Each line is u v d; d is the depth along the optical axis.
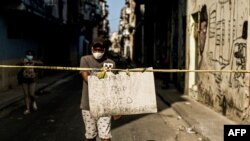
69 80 26.69
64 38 40.09
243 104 8.96
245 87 8.83
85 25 50.53
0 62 17.56
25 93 11.73
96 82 5.53
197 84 14.17
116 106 5.57
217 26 11.43
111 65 5.88
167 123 10.21
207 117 10.45
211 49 12.14
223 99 10.70
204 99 12.97
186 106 12.64
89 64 5.84
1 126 9.73
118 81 5.58
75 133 8.84
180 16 17.73
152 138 8.43
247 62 8.73
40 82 23.00
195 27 15.07
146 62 35.62
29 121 10.40
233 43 9.87
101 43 5.78
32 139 8.29
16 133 8.90
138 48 48.22
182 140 8.25
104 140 5.80
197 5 14.15
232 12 9.98
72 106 13.28
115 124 9.99
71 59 44.19
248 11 8.72
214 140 7.73
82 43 54.56
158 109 12.64
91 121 5.89
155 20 27.98
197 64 14.70
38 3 21.34
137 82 5.62
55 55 35.19
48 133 8.87
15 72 20.23
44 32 29.44
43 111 12.12
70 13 39.34
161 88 19.14
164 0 22.03
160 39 25.33
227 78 10.32
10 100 14.23
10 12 18.64
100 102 5.54
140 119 10.74
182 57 17.20
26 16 20.94
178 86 18.12
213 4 11.91
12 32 19.91
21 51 21.86
